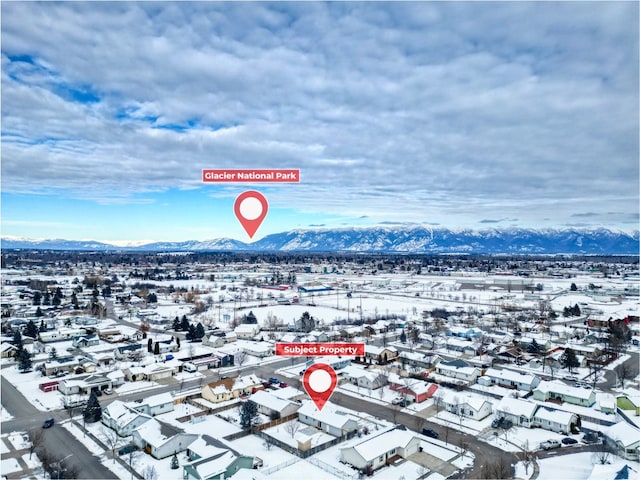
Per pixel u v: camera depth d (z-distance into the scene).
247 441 53.41
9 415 60.88
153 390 72.44
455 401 61.88
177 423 57.31
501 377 74.19
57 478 43.19
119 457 48.91
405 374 78.38
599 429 56.03
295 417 60.00
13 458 48.66
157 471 45.69
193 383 75.75
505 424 56.09
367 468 45.31
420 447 51.03
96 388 71.12
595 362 85.12
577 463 46.94
